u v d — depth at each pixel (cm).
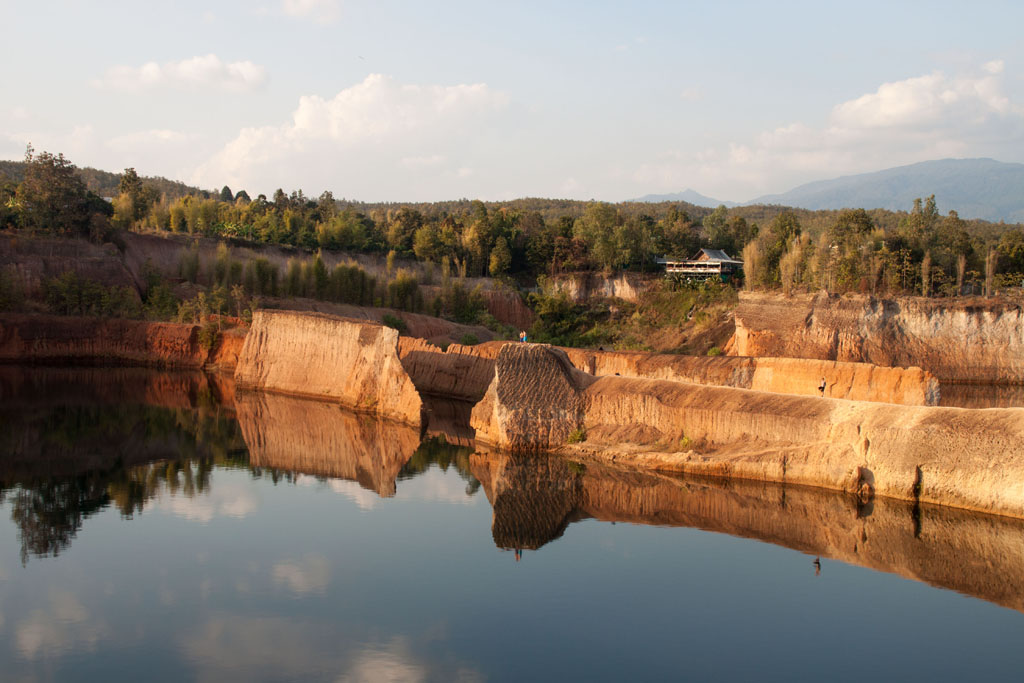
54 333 7406
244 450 4450
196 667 2002
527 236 14025
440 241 13125
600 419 4231
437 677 1956
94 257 8419
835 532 2967
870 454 3347
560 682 1933
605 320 11469
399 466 4116
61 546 2883
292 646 2117
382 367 5609
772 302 9150
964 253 10325
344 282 9794
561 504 3359
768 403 3772
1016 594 2447
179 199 12938
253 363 6569
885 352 8544
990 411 3209
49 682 1917
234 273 9144
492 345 6288
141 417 5266
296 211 14350
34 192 8781
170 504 3409
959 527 2966
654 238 13525
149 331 7575
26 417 5128
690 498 3397
